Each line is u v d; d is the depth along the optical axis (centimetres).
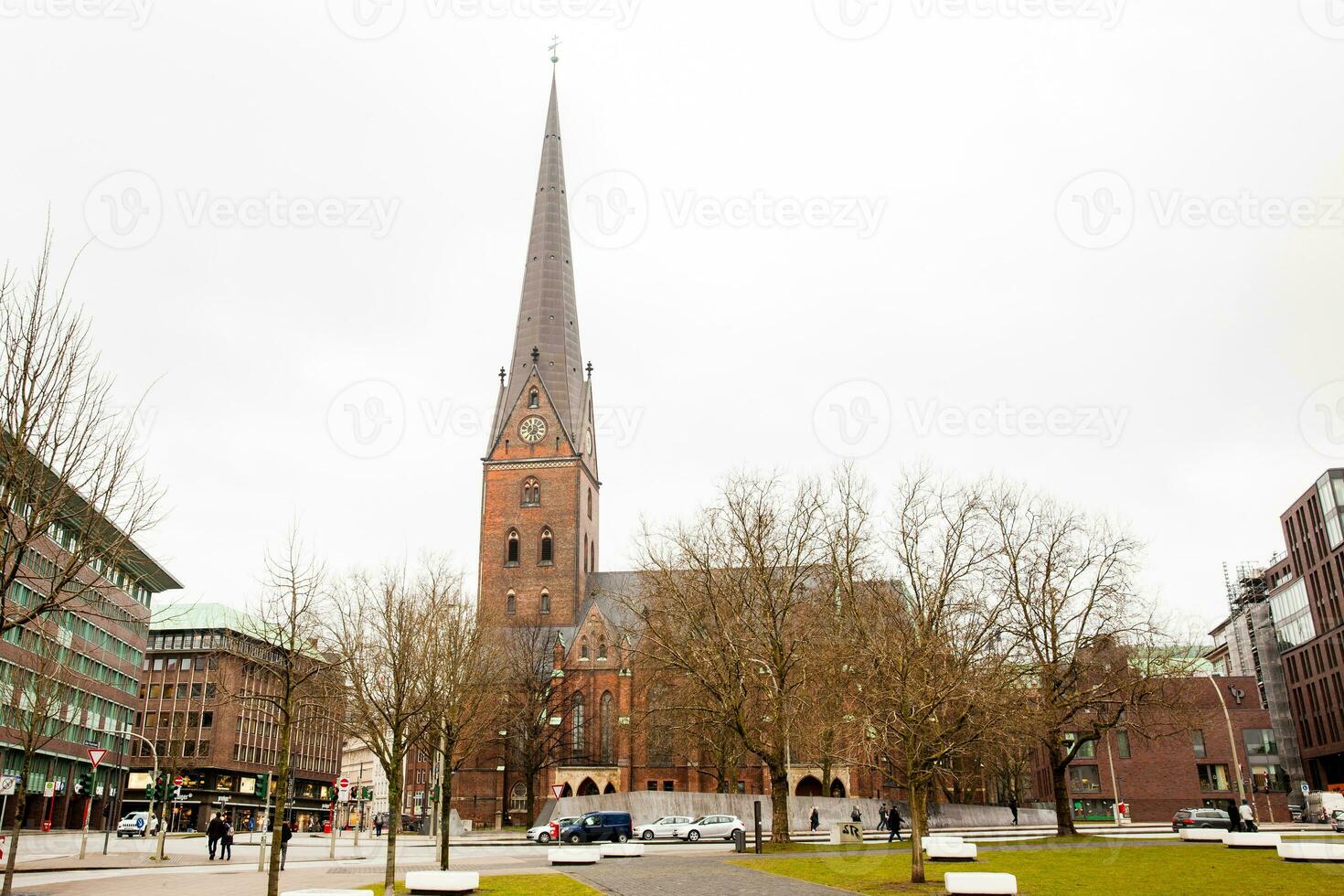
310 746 14175
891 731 4275
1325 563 11206
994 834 6253
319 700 4694
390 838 2962
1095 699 5297
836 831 5275
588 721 10856
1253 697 10612
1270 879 3008
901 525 5491
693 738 8125
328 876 4053
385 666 4400
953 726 4372
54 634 3534
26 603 6291
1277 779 10319
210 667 11869
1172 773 10000
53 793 7762
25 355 2186
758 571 5703
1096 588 5522
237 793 11969
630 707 10794
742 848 5066
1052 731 5303
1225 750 10388
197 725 11769
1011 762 7700
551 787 10638
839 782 10206
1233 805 5362
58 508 2259
